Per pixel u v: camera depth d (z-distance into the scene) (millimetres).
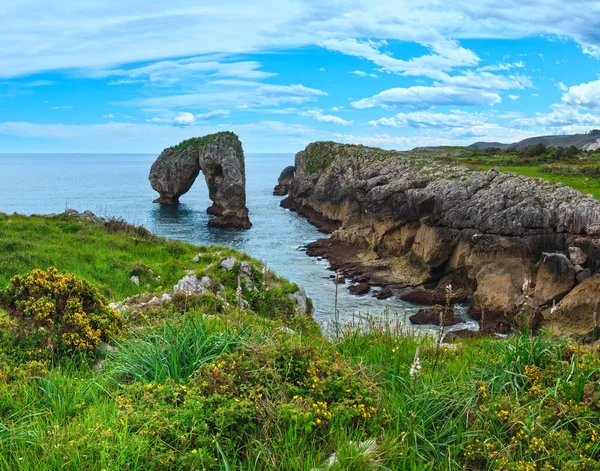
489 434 5957
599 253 33156
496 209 40031
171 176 100812
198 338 7750
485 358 8664
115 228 33656
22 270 20219
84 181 176750
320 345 8789
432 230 43250
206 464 5207
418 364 6477
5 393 6711
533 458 5523
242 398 6344
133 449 5215
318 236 69000
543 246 37000
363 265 49375
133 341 8445
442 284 42031
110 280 20891
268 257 54281
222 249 28812
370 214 56500
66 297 9359
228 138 89125
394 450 5645
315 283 43312
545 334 8953
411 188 50969
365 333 10352
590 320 30453
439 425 6285
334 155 97438
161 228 73938
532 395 6621
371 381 7188
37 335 8562
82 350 8633
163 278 22266
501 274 36250
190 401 5973
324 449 5719
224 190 78500
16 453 5258
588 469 5145
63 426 6066
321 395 6531
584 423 5863
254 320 11383
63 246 25219
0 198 108375
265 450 5512
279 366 7004
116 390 7047
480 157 92938
